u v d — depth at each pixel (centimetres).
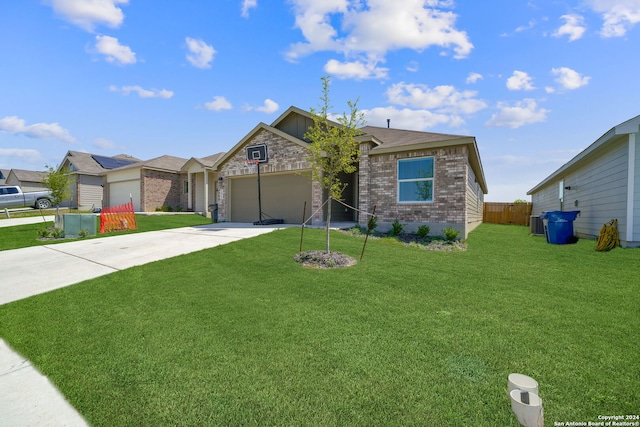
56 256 751
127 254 756
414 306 406
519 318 365
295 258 682
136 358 287
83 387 246
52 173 1325
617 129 819
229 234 1035
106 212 1223
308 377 252
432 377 248
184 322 365
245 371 262
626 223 834
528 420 191
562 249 877
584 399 220
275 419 205
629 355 279
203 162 2067
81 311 404
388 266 626
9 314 397
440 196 1062
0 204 1877
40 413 217
